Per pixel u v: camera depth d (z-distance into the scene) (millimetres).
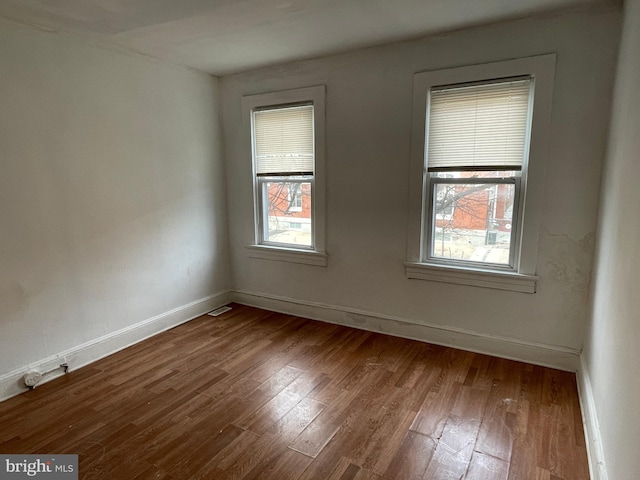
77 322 2771
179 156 3475
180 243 3561
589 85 2375
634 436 1194
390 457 1873
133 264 3145
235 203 3979
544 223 2611
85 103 2719
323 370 2727
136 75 3053
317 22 2525
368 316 3410
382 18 2475
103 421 2162
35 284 2514
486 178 2818
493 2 2262
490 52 2625
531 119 2555
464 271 2896
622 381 1418
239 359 2902
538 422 2129
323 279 3592
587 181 2451
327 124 3309
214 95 3783
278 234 3861
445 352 2982
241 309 4000
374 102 3078
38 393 2441
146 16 2383
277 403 2334
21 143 2389
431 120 2906
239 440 1999
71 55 2619
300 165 3543
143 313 3266
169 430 2084
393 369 2730
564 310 2645
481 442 1975
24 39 2373
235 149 3859
